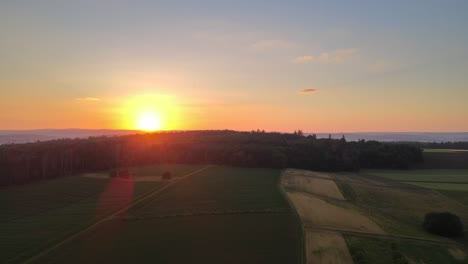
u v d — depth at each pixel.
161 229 50.97
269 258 39.81
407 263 39.00
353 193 79.25
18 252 44.09
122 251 43.28
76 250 44.22
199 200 67.75
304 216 55.81
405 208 68.75
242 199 67.69
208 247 43.50
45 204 69.69
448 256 44.19
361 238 46.66
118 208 64.25
